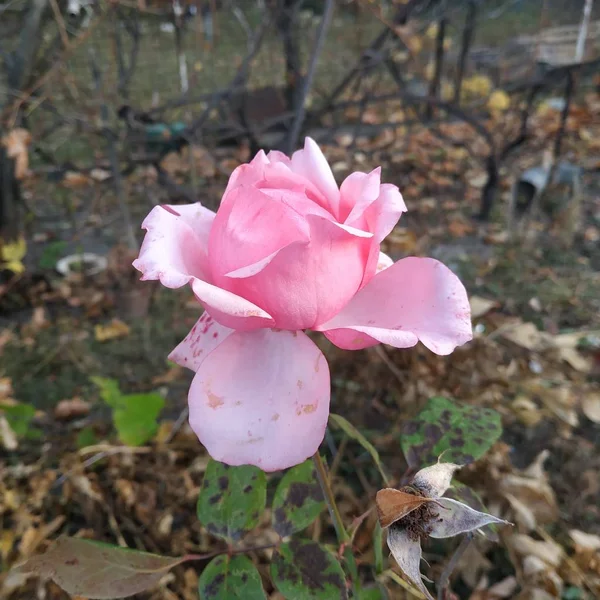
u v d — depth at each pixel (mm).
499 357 424
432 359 431
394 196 192
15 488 448
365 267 195
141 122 766
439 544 389
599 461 453
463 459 254
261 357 192
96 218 948
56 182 1038
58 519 416
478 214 951
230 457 178
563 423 457
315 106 1151
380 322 199
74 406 542
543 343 455
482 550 373
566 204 896
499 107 1161
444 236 889
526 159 1117
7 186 765
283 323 187
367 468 445
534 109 1194
